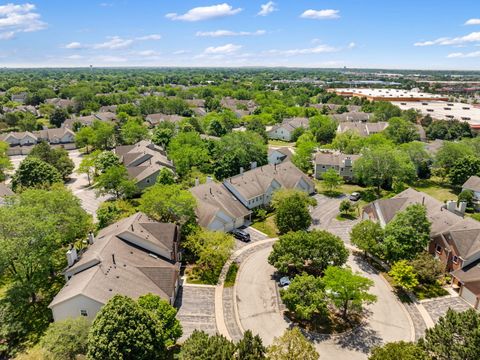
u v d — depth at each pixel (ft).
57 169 315.78
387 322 144.46
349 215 247.09
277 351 107.76
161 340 112.88
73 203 180.65
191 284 168.25
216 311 150.20
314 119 494.18
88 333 113.19
